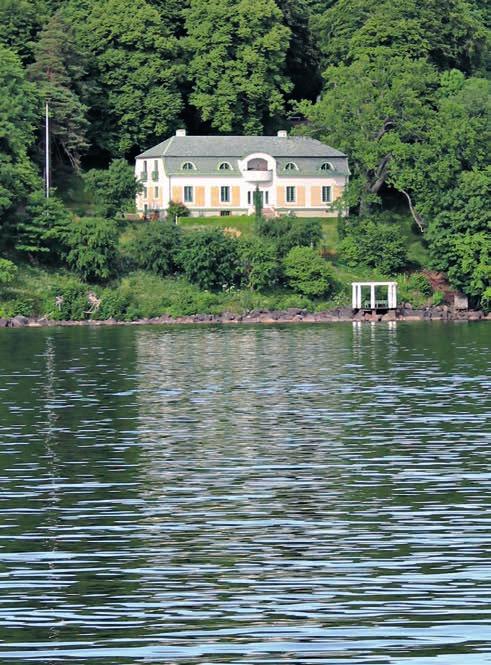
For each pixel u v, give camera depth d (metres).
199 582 112.19
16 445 178.00
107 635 100.00
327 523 131.00
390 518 132.62
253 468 160.25
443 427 190.75
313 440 181.00
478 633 98.88
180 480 153.25
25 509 138.25
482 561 116.44
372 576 112.94
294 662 94.38
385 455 167.88
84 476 155.75
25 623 102.69
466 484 148.38
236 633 100.00
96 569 116.00
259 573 114.38
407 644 97.06
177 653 96.25
